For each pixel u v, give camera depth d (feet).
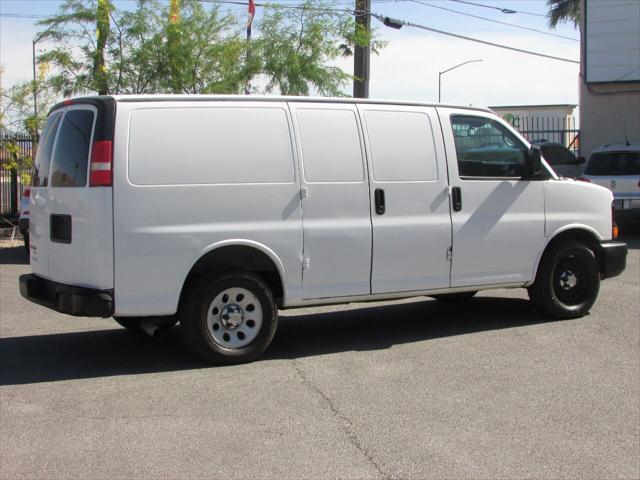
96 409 17.89
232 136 21.16
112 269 19.85
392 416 17.33
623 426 16.74
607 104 70.28
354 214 22.74
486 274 25.20
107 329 26.61
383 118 23.45
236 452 15.31
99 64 51.70
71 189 20.59
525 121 81.82
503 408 17.87
